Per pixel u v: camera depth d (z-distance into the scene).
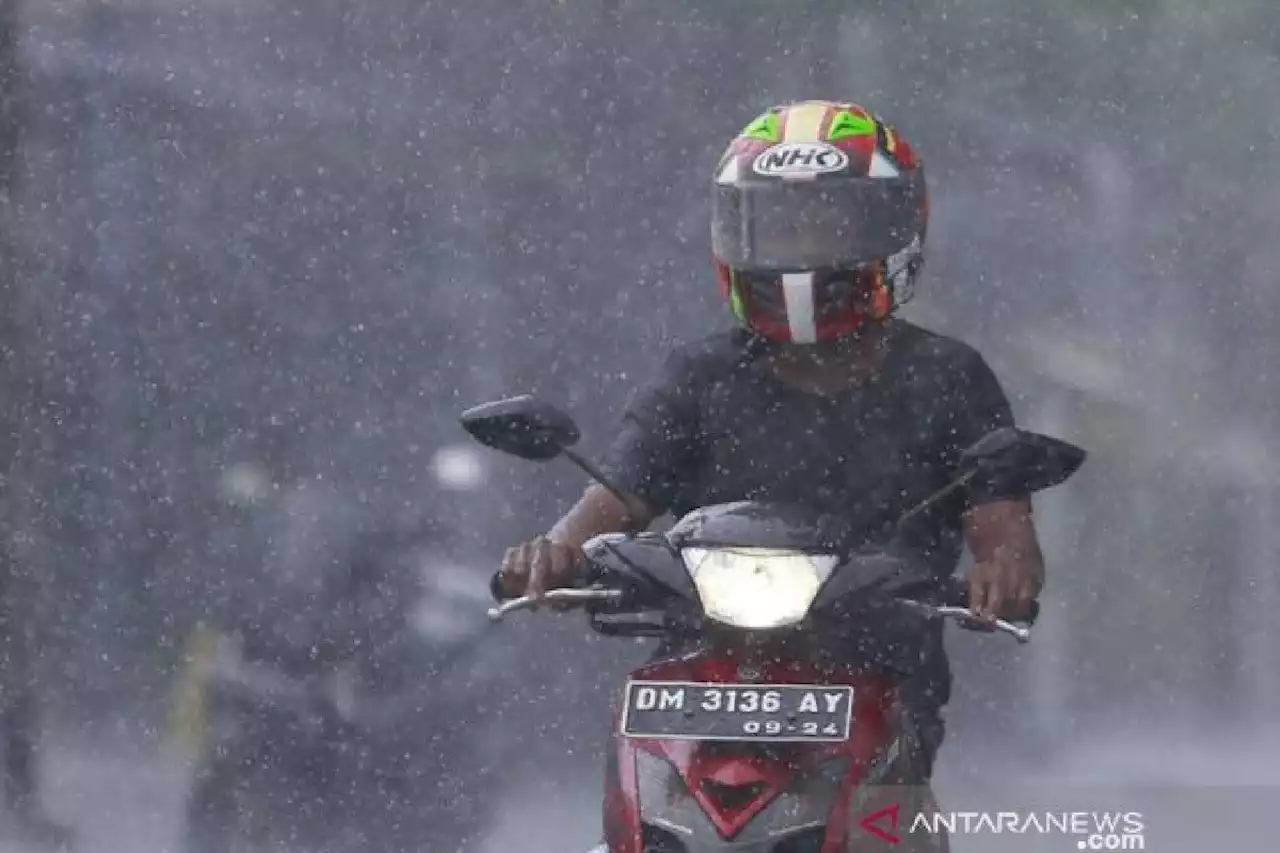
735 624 12.62
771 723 12.55
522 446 13.16
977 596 12.91
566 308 46.62
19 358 39.88
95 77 46.38
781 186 14.09
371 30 50.44
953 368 14.38
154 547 35.19
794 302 14.06
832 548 12.74
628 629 13.50
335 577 31.34
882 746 12.68
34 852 31.09
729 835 12.33
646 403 14.62
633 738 12.71
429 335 44.62
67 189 44.12
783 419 14.37
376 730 30.23
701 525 12.84
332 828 29.64
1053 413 48.31
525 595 13.02
